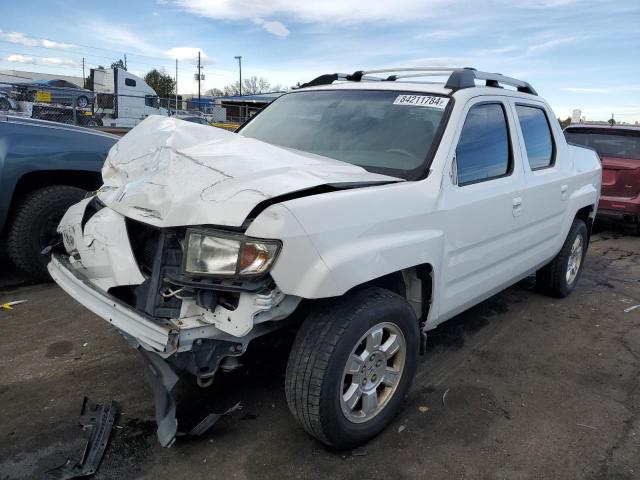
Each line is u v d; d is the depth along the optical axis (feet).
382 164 10.27
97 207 9.78
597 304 17.04
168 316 7.95
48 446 8.66
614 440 9.61
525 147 13.20
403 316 8.95
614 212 27.84
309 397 7.91
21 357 11.53
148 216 8.10
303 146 11.44
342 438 8.45
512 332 14.34
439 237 9.60
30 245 15.37
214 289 7.31
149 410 9.77
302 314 8.88
